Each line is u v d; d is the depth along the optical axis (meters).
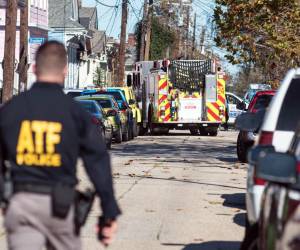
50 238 10.21
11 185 10.29
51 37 117.38
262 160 10.63
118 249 19.19
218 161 44.59
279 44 55.44
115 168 39.38
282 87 17.36
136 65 82.19
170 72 72.56
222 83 72.31
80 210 10.36
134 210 25.28
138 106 77.06
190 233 21.50
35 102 10.38
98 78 142.25
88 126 10.43
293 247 9.88
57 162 10.26
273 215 11.14
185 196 28.88
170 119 72.69
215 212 25.20
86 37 127.56
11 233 10.24
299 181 10.70
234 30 55.47
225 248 19.52
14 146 10.30
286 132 16.77
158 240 20.42
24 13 57.62
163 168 39.59
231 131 86.38
